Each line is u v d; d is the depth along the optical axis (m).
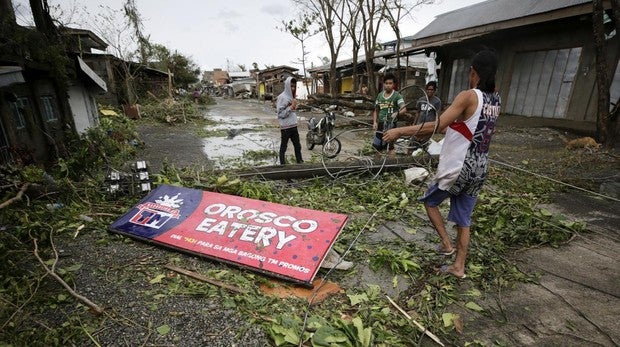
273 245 2.93
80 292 2.49
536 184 5.11
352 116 15.85
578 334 2.16
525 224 3.55
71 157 5.61
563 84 9.88
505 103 11.84
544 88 10.44
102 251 3.12
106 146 7.39
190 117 15.80
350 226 3.73
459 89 14.02
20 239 3.20
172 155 7.95
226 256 2.91
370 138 10.38
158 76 25.72
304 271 2.64
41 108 5.99
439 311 2.37
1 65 4.55
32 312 2.24
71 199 4.12
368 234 3.59
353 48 17.98
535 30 10.37
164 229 3.33
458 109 2.38
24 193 3.87
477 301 2.48
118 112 14.85
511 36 11.27
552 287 2.65
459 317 2.30
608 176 5.54
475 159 2.45
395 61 21.03
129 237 3.34
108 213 3.89
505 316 2.32
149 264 2.91
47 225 3.37
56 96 6.63
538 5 10.10
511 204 4.06
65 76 6.38
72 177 4.95
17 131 5.09
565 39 9.57
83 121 8.60
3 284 2.49
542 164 6.41
